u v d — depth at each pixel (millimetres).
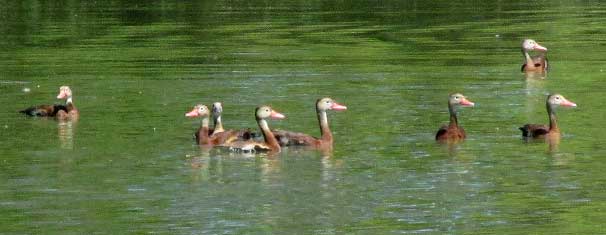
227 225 23625
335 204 24922
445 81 39625
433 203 25000
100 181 26812
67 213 24484
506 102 35875
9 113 34938
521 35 51562
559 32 52344
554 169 27562
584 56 45375
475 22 56125
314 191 25906
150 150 29688
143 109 35031
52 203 25172
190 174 27375
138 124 32844
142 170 27719
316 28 54375
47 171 27719
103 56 46469
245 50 47344
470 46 48344
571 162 28172
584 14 58531
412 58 44969
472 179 26797
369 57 45125
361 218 24000
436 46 48312
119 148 29953
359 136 31156
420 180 26719
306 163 28359
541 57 42250
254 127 32375
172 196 25609
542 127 30891
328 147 30000
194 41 50500
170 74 41531
